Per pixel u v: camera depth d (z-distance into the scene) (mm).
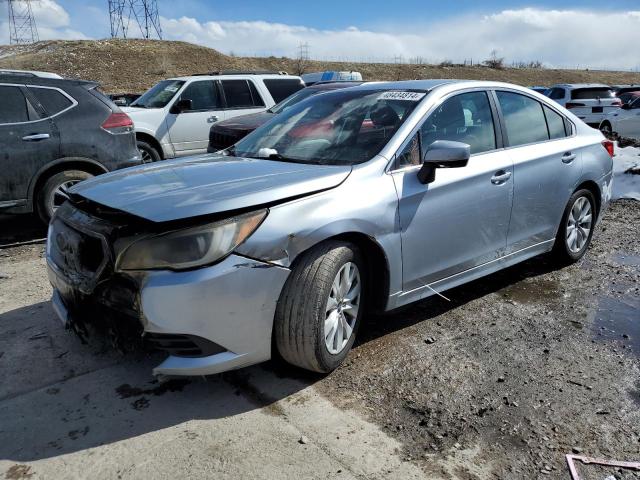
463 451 2643
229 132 8734
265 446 2672
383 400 3049
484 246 4109
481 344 3686
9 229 6898
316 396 3084
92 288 2924
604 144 5309
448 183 3713
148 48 50812
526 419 2885
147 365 3393
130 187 3209
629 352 3598
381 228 3330
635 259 5434
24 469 2521
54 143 6242
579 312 4207
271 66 57781
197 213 2748
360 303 3422
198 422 2855
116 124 6676
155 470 2514
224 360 2850
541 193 4523
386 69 65250
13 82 6105
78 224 3100
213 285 2725
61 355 3518
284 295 2994
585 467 2543
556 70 76812
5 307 4289
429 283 3768
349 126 3904
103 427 2818
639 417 2914
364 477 2471
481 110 4219
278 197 2965
